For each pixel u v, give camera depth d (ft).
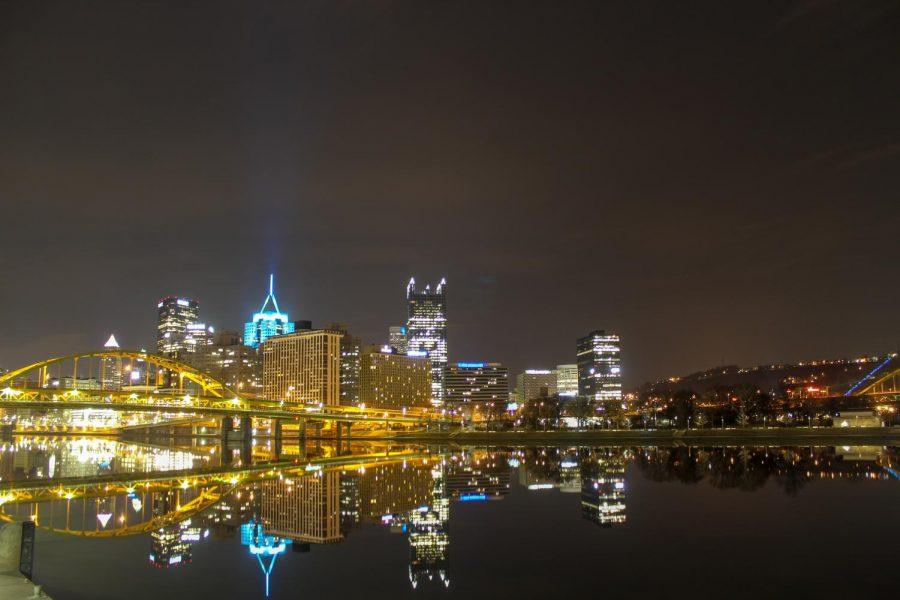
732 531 222.48
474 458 590.96
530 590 163.53
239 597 162.09
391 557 202.18
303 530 247.70
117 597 161.48
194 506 305.12
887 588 157.58
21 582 121.49
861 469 400.26
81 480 414.82
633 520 247.50
